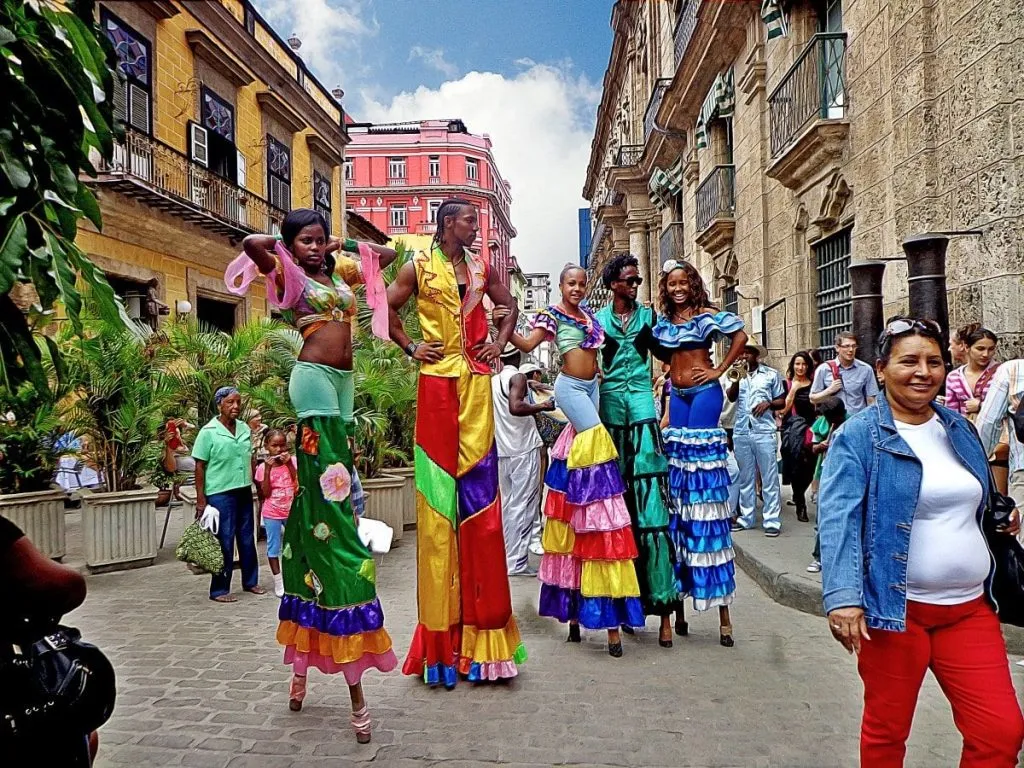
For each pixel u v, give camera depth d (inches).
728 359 193.0
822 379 292.8
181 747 133.7
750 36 530.6
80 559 306.8
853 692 157.1
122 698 157.3
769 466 298.2
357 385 336.8
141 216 594.6
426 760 128.3
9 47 64.9
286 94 860.0
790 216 462.6
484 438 167.8
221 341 407.2
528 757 129.1
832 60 386.3
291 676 171.3
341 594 139.3
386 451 347.6
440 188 2486.5
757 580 251.3
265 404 358.3
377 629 140.9
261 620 219.9
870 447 99.3
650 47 982.4
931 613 96.3
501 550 168.1
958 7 274.7
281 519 248.4
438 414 165.8
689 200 780.0
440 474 165.0
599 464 183.3
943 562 94.8
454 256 169.8
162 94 630.5
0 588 68.6
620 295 197.8
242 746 134.1
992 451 187.5
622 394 197.6
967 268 270.5
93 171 74.7
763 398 301.1
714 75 644.7
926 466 97.7
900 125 312.3
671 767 125.0
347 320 151.7
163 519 408.5
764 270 511.5
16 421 276.4
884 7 327.3
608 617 180.9
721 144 654.5
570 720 144.4
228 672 174.2
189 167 651.5
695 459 192.2
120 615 225.5
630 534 181.9
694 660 178.7
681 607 198.2
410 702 154.8
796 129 418.0
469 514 165.6
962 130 273.4
